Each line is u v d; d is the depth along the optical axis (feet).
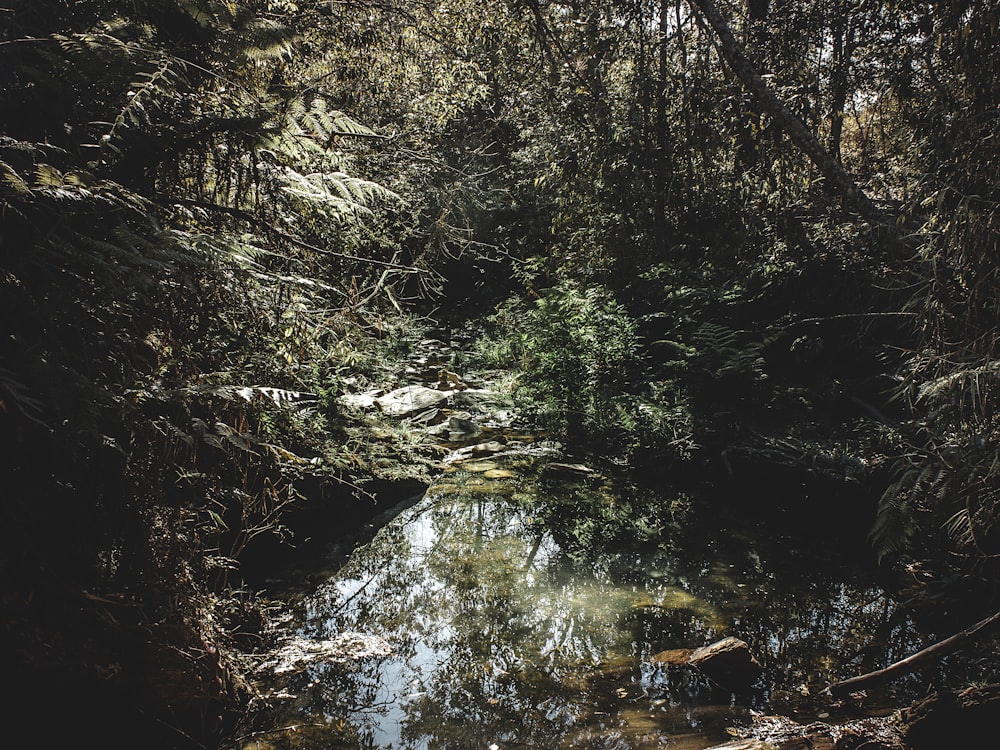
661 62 29.99
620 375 26.63
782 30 24.25
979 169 9.50
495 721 9.98
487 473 21.53
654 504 19.65
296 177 10.18
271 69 12.32
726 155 28.55
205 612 9.53
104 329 7.72
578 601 13.85
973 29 10.03
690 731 9.87
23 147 6.95
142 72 8.30
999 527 10.57
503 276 43.68
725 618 13.33
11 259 6.92
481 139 31.58
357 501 17.52
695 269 30.63
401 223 16.34
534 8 28.14
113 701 8.03
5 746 7.06
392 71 23.77
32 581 7.30
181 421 8.52
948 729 9.36
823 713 10.37
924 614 13.55
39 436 7.12
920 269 10.96
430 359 34.55
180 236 8.17
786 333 26.27
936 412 9.56
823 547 16.88
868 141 26.66
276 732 9.43
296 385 11.46
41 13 9.00
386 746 9.29
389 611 13.06
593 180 32.07
